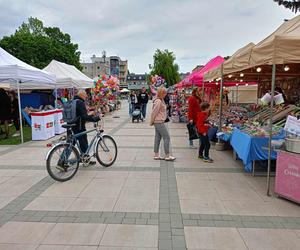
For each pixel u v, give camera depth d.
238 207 3.85
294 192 3.93
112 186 4.68
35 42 33.69
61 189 4.55
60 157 4.95
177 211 3.72
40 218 3.53
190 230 3.21
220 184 4.78
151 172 5.48
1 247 2.89
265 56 4.22
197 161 6.32
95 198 4.17
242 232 3.17
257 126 5.83
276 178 4.19
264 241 2.99
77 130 5.53
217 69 7.82
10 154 7.13
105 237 3.06
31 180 5.02
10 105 10.05
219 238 3.04
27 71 8.73
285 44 3.90
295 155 3.86
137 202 4.01
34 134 9.29
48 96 15.98
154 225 3.33
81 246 2.90
